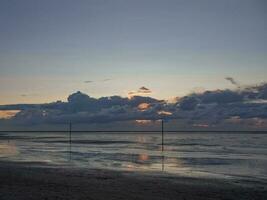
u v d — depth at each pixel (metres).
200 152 70.06
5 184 24.86
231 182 28.38
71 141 134.62
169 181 28.38
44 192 21.78
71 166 39.38
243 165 43.81
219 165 43.59
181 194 22.81
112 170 35.59
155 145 103.62
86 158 51.97
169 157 55.94
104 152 67.38
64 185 24.89
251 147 91.44
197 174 33.81
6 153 62.22
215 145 104.00
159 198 21.25
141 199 20.70
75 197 20.45
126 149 79.62
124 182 27.23
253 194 23.23
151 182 27.58
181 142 130.00
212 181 28.86
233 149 81.38
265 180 29.70
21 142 119.69
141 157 55.22
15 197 20.03
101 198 20.45
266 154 64.31
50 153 63.06
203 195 22.69
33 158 50.97
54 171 33.81
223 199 21.64
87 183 26.16
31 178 28.27
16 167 36.97
